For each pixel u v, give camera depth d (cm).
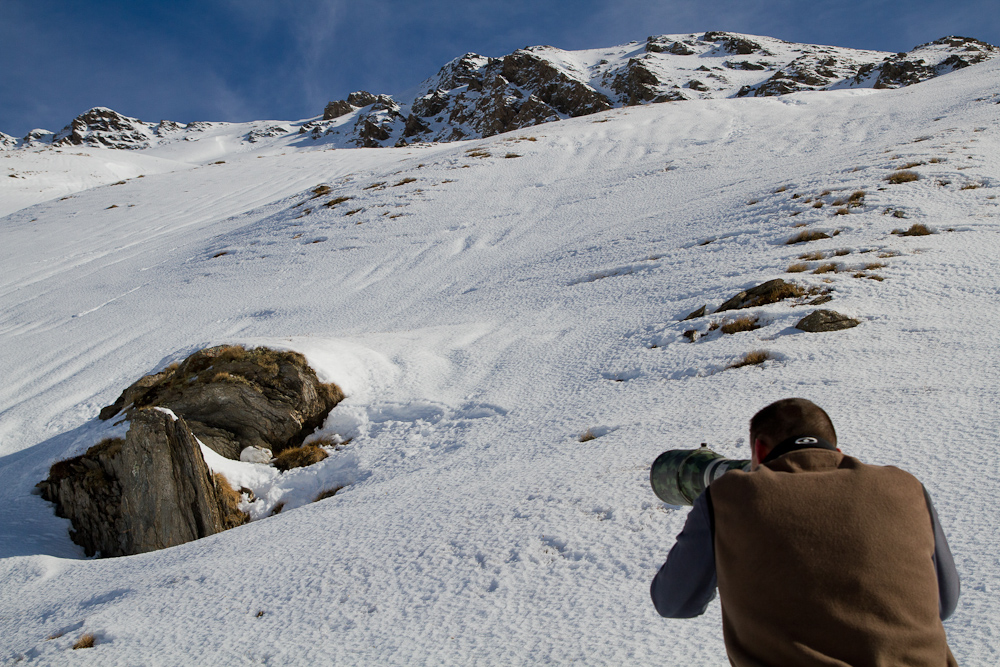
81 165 12281
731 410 843
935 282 1271
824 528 158
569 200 4044
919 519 166
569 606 459
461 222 4016
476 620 476
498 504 689
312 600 583
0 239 5966
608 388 1205
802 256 1686
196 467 1185
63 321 3512
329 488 1216
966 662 307
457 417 1334
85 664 563
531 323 1950
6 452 2108
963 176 2075
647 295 1853
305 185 7019
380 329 2494
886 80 13825
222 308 3294
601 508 596
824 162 3059
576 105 18962
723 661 355
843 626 149
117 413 1658
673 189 3691
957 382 739
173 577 738
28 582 891
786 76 16200
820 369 943
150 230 5712
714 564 175
